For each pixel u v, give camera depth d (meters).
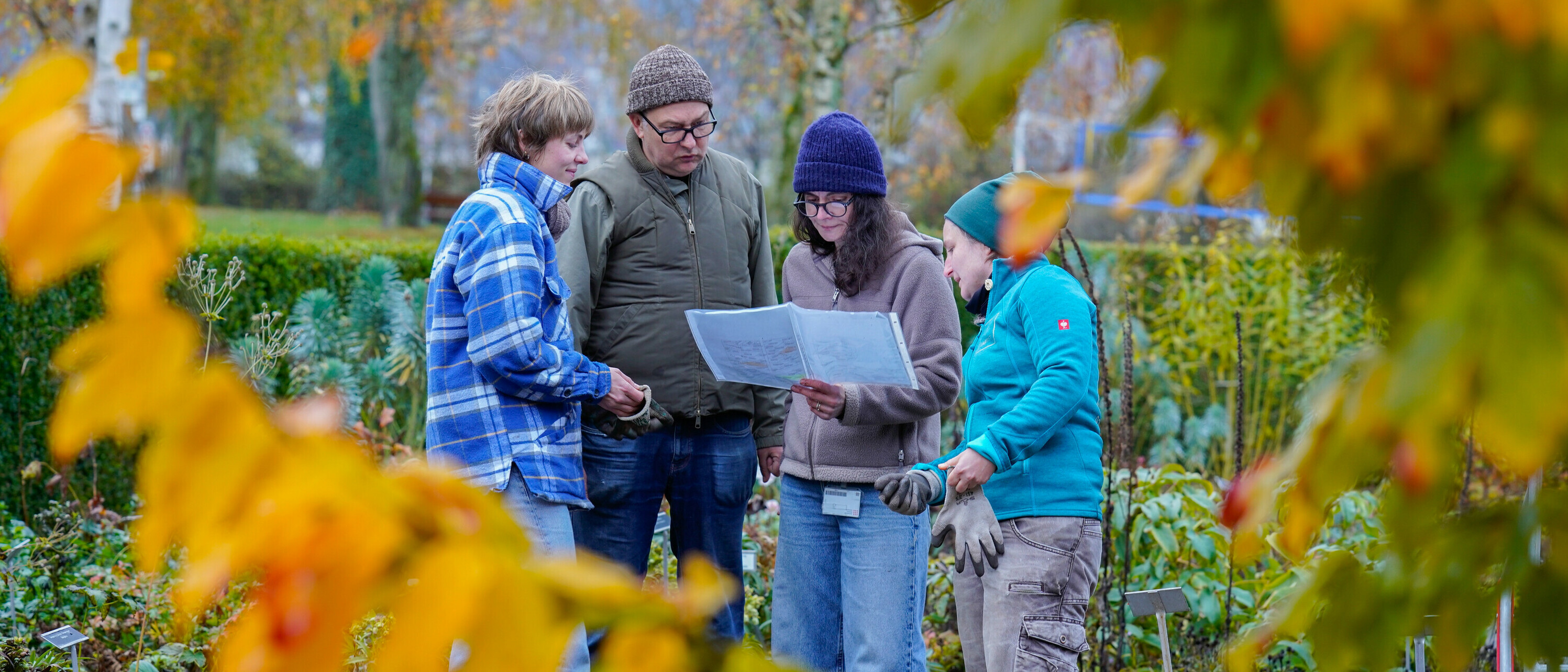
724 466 3.06
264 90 19.44
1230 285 6.91
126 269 0.45
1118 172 0.54
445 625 0.44
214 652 2.99
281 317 6.24
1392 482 0.64
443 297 2.44
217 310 3.96
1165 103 0.49
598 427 2.79
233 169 29.92
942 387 2.74
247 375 3.99
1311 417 0.63
